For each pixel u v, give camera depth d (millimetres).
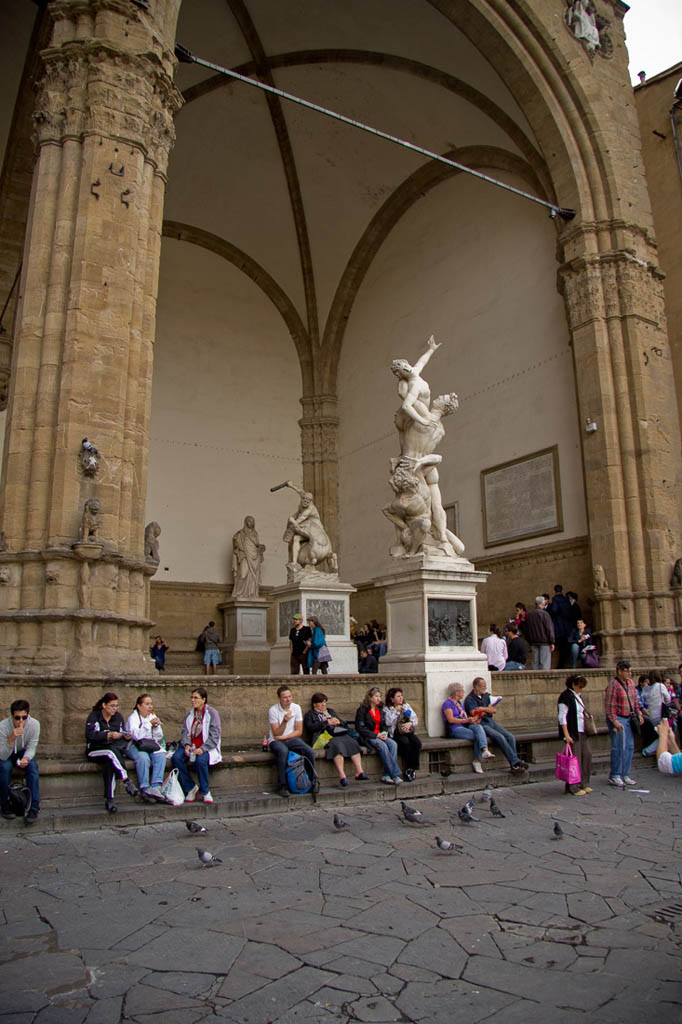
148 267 10641
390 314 24516
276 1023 3592
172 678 9086
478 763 10398
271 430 25984
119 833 7305
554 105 17250
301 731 9055
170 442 24031
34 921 4914
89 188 10070
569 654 15898
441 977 4102
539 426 18766
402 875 6012
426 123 21203
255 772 8898
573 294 17094
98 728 7957
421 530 11984
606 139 17266
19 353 9750
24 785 7605
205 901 5332
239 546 23359
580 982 4043
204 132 22438
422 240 23406
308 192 24422
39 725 8062
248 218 25016
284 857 6527
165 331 24594
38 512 9289
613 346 16547
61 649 8727
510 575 19047
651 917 5059
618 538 15828
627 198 17266
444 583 11805
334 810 8531
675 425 16906
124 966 4219
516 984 4016
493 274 20750
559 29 17391
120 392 9828
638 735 12773
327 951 4438
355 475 25344
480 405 20656
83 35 10664
